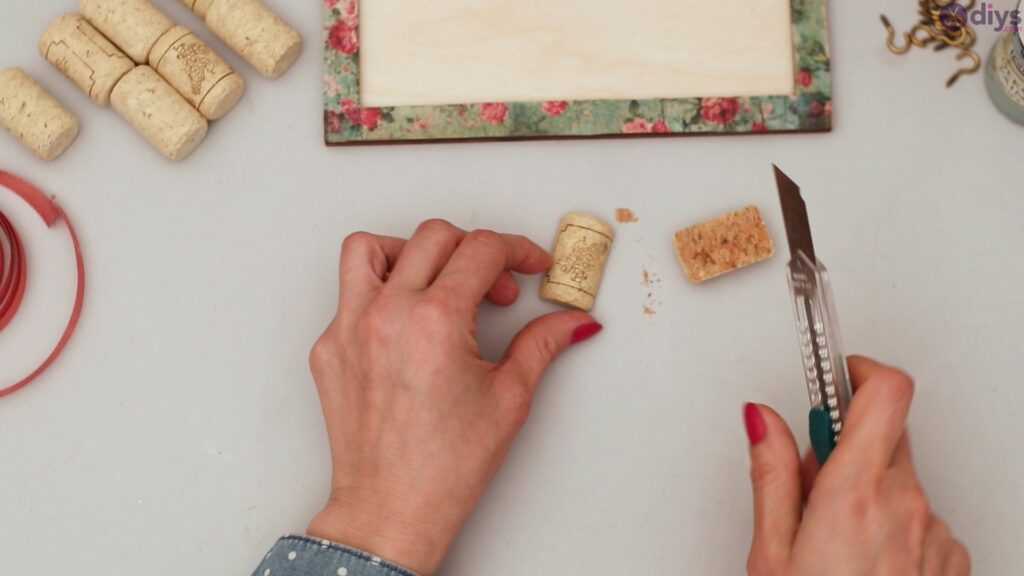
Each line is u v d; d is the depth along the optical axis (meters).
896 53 0.53
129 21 0.52
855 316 0.52
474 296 0.47
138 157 0.53
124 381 0.53
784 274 0.52
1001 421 0.52
